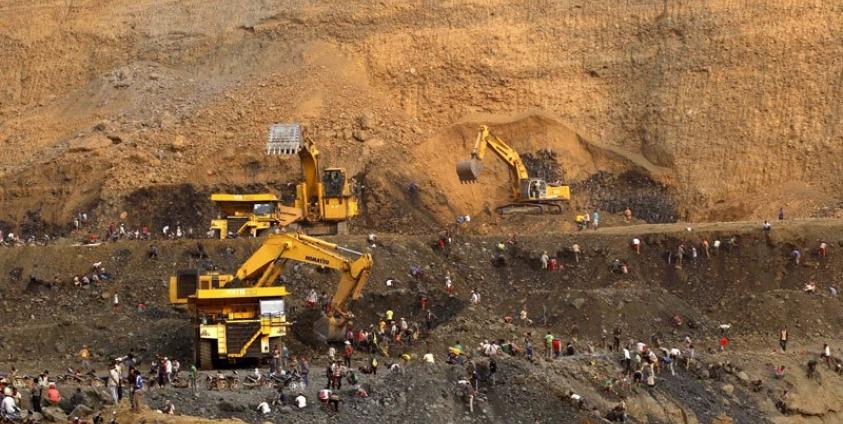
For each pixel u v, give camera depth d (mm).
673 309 66750
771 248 71125
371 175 84812
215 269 67375
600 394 55938
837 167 85500
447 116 91688
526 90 92688
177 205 84625
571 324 65312
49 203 87125
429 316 63875
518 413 53281
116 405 48438
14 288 66375
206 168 87250
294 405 50875
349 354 58094
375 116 90125
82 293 66312
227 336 57281
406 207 83688
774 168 86500
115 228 83250
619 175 87875
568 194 82000
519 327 65000
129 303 65438
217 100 93438
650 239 71750
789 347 64250
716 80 90562
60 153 90312
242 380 53562
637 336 64688
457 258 70125
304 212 74562
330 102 91312
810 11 91188
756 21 91750
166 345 60469
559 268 70438
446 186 85875
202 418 47625
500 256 70625
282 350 57625
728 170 87000
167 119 92250
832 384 61031
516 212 82188
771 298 67688
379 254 68750
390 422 51031
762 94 89125
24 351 60531
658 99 90875
